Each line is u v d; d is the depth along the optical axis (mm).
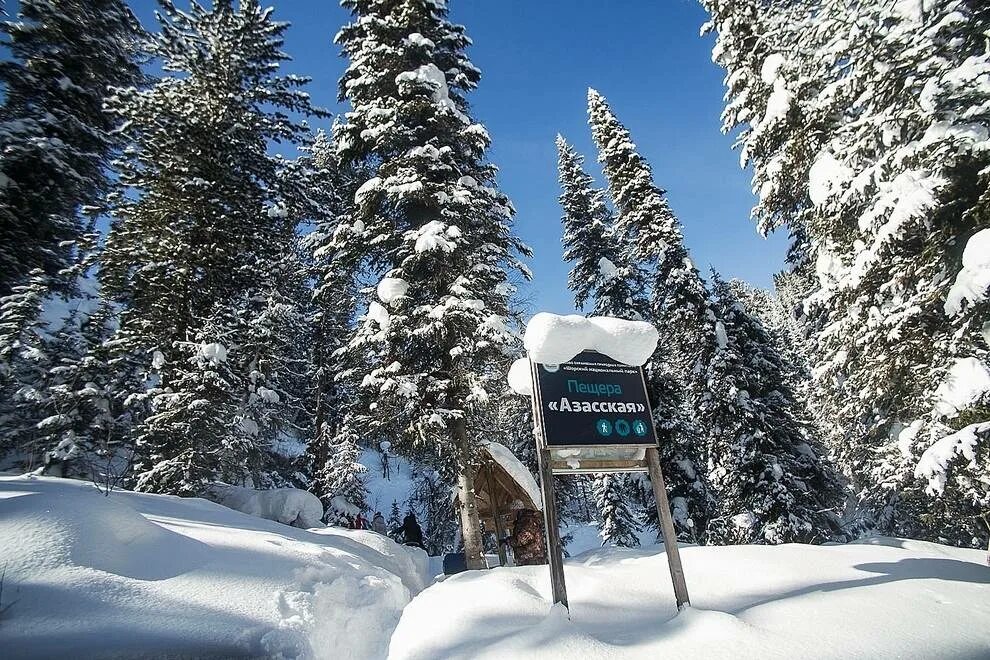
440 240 10758
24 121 15977
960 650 4273
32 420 16344
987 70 7336
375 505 36969
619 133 21891
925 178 8320
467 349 10641
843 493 20688
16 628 4195
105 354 15219
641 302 23109
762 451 17781
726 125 14445
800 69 11977
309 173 17344
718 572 7242
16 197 15367
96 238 14828
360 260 12914
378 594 7348
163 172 14906
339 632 5957
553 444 5543
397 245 12438
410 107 12195
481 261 11930
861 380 11094
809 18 11953
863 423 14539
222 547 6930
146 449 13781
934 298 8852
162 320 14172
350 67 12875
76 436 14945
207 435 13227
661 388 19312
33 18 17422
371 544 10945
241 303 16312
